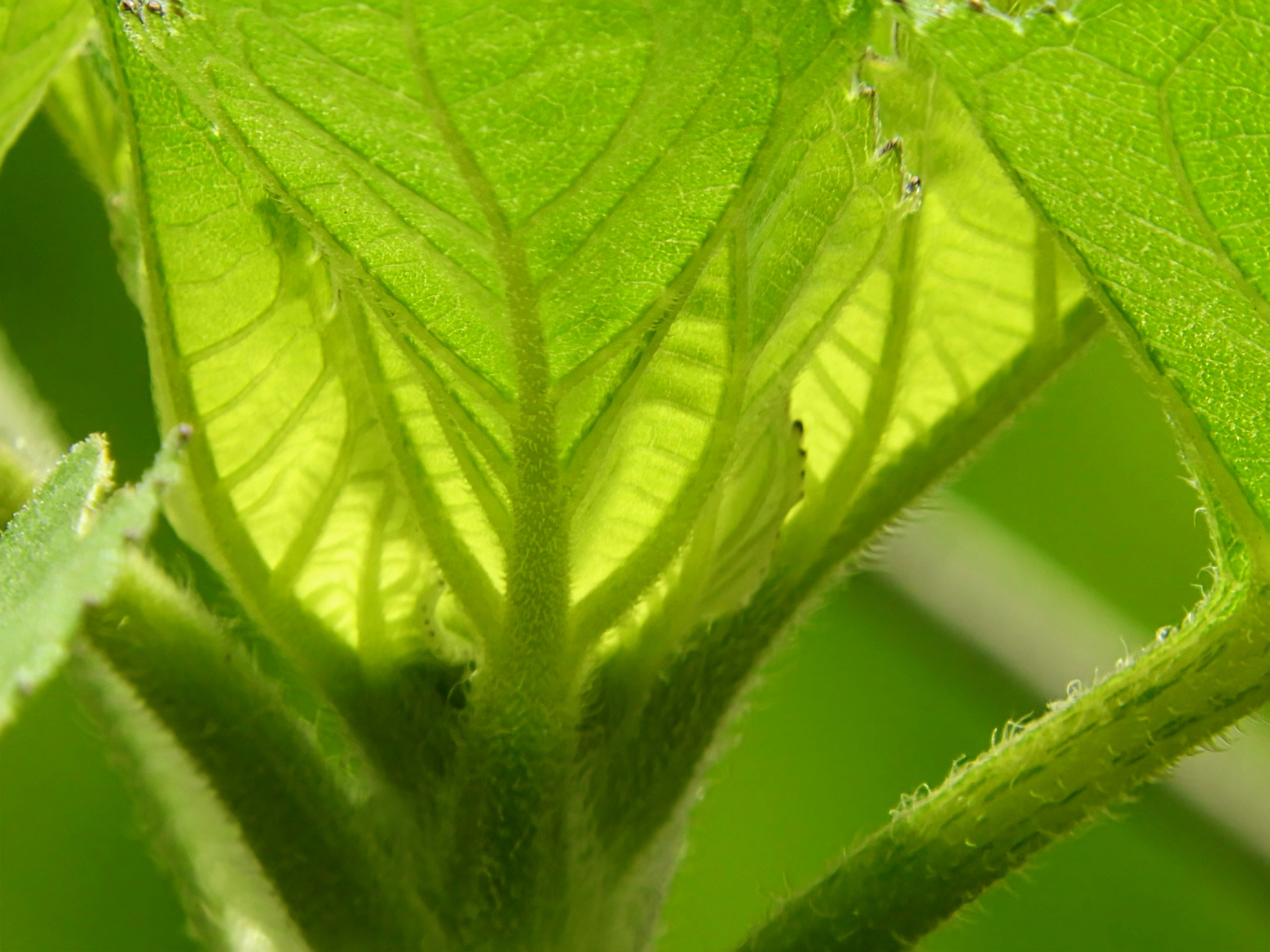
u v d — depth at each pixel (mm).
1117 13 204
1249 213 209
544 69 201
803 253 215
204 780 221
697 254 208
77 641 218
